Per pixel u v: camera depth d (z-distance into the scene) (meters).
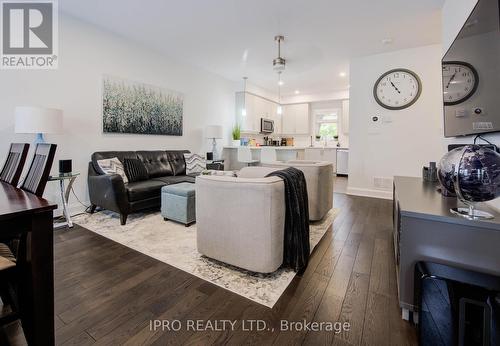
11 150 1.84
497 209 1.35
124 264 1.95
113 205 2.84
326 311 1.43
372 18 3.07
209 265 1.94
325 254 2.16
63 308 1.44
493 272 1.12
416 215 1.25
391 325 1.32
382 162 4.29
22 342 1.20
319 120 8.04
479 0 1.58
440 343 1.10
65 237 2.47
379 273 1.84
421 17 3.04
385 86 4.16
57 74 3.01
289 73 5.40
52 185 3.06
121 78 3.67
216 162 4.80
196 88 5.04
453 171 1.24
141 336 1.24
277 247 1.73
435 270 1.19
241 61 4.66
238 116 6.19
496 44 1.38
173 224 2.88
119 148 3.72
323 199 3.00
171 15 3.06
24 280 1.05
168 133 4.46
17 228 0.94
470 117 1.75
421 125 3.98
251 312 1.42
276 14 3.00
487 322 1.02
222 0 2.74
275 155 5.24
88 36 3.27
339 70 5.13
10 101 2.68
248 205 1.70
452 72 2.08
